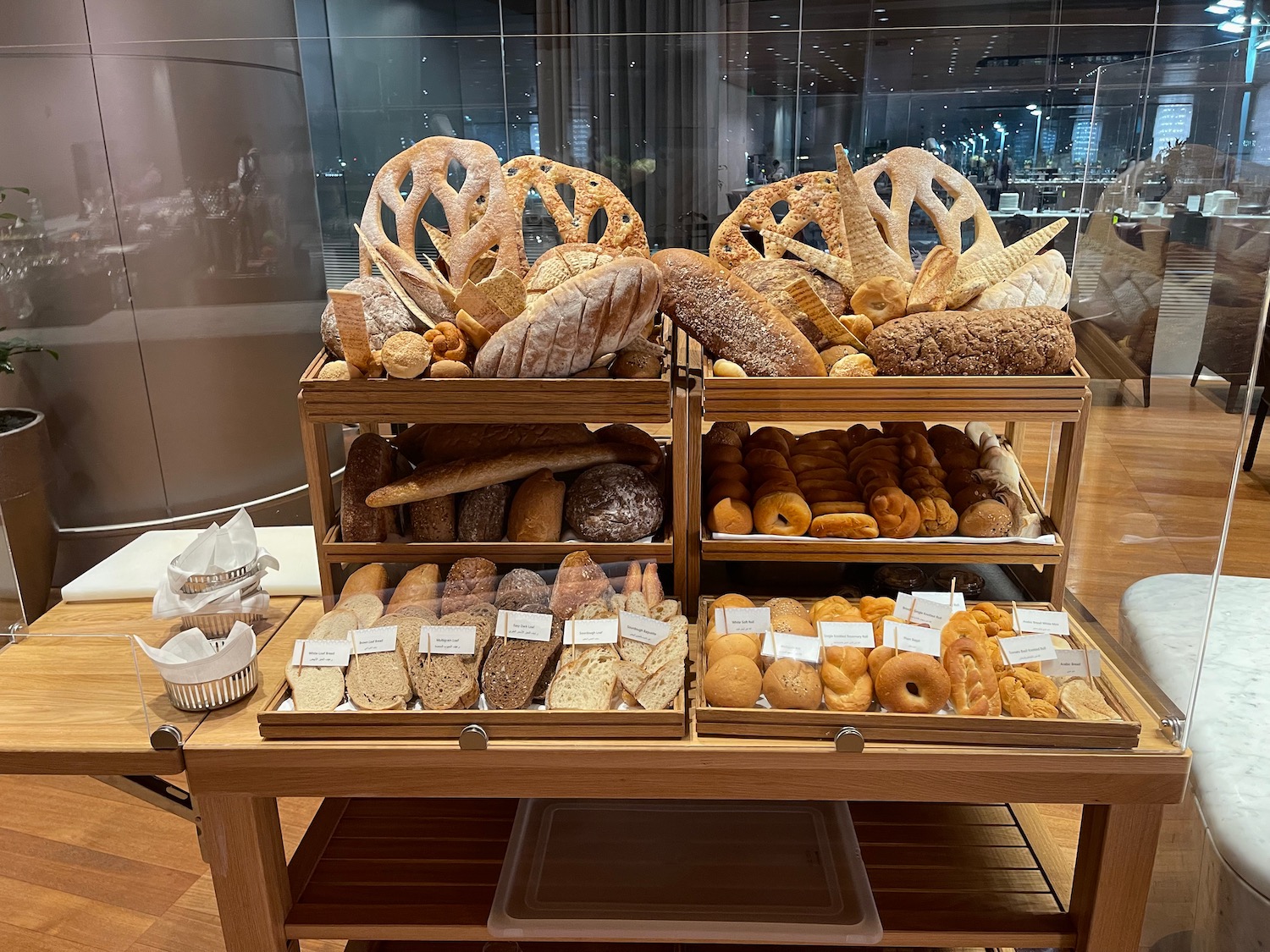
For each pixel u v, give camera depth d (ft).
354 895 4.70
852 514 4.53
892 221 4.99
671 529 4.86
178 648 4.44
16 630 4.68
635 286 4.10
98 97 6.04
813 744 4.02
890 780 4.03
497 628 4.27
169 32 6.95
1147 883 4.17
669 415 4.28
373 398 4.34
